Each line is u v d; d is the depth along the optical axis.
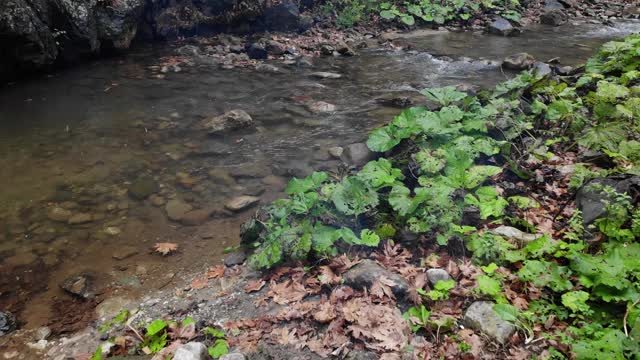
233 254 2.26
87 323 1.91
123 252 2.36
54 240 2.45
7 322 1.90
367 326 1.64
